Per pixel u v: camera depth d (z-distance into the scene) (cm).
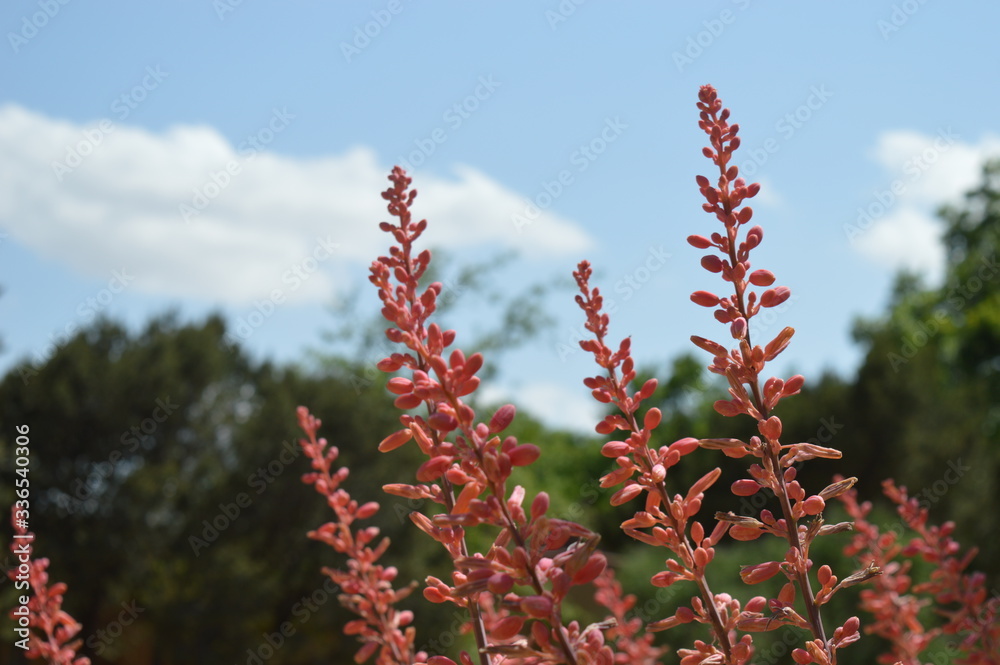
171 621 1577
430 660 173
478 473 128
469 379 131
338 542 298
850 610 882
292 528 1652
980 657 285
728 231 178
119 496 1619
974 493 1577
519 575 125
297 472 1644
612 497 171
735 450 171
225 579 1569
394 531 1603
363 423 1680
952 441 1647
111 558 1609
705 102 185
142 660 1633
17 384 1636
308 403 1692
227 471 1747
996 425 2411
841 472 1620
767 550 998
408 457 1702
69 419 1655
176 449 1806
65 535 1614
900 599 363
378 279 187
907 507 346
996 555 1523
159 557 1634
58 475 1627
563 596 121
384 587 293
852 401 1662
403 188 197
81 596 1616
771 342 168
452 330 159
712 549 173
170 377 1767
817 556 944
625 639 441
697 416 2072
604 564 122
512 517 129
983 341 2462
